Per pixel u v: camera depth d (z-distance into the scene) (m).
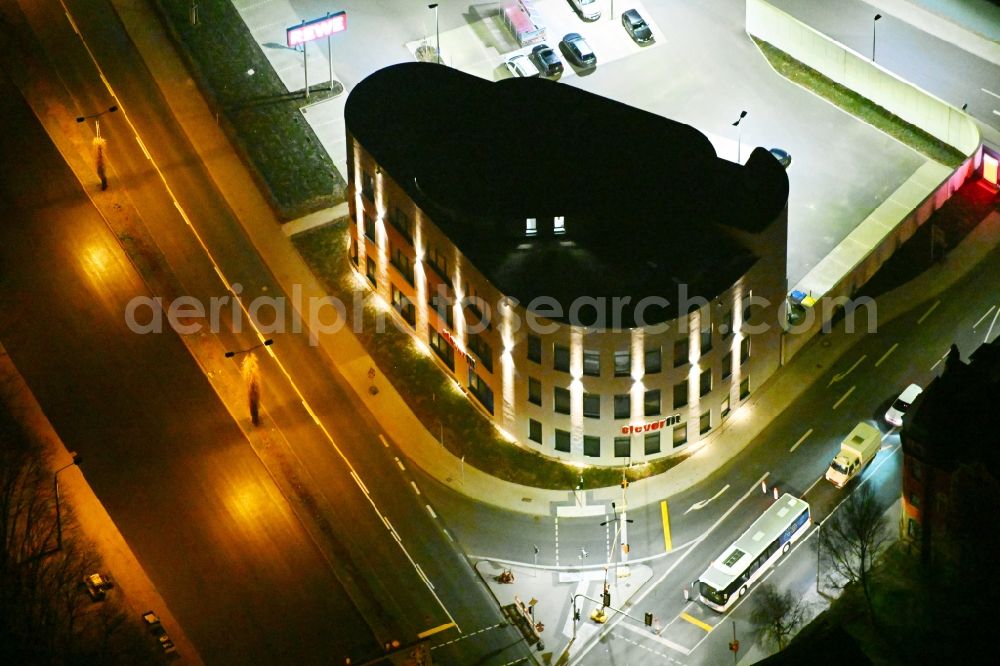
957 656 191.88
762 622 198.12
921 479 195.00
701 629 198.12
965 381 196.12
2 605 196.38
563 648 197.25
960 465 189.75
